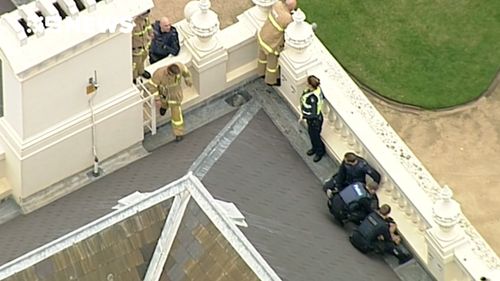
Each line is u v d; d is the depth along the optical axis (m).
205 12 192.38
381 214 182.38
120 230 161.62
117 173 188.38
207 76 193.62
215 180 183.00
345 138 192.12
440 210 180.00
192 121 193.88
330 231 184.12
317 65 193.62
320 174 191.12
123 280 161.25
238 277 158.50
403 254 184.12
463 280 182.38
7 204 187.62
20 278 161.62
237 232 160.00
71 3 175.62
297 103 194.62
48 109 181.25
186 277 159.75
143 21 192.88
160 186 182.38
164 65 192.25
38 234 179.75
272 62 194.38
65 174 187.62
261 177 186.25
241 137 190.75
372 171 187.12
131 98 186.25
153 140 192.38
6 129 183.00
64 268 161.62
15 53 174.75
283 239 178.38
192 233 160.38
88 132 185.50
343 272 178.75
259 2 195.25
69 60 178.12
